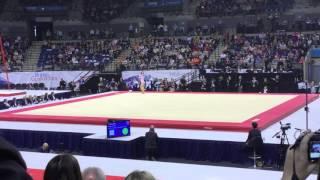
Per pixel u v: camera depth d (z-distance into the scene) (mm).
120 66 40875
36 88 39781
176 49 43219
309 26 41844
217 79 34594
